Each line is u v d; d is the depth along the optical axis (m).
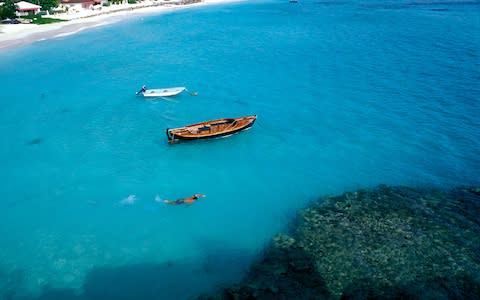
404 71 57.41
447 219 25.39
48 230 26.53
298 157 35.47
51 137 40.00
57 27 100.25
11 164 35.00
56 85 55.78
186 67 63.28
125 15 124.62
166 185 31.67
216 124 39.00
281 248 23.83
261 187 31.19
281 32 90.81
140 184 31.81
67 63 67.12
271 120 42.84
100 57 70.75
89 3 131.88
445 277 20.64
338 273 21.19
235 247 24.67
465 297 19.48
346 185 30.84
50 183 32.06
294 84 53.91
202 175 33.06
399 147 36.44
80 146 38.09
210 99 49.19
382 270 21.20
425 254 22.22
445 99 46.47
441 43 72.12
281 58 67.44
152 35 90.94
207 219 27.45
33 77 59.66
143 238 25.64
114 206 29.02
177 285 21.78
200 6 147.88
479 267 21.23
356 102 46.97
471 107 43.91
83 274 22.75
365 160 34.50
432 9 111.75
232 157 35.78
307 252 23.05
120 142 38.78
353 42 77.19
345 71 58.84
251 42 80.94
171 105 47.53
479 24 86.50
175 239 25.53
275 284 20.83
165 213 28.16
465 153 34.81
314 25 97.88
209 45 79.00
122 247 24.89
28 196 30.38
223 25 103.38
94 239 25.61
